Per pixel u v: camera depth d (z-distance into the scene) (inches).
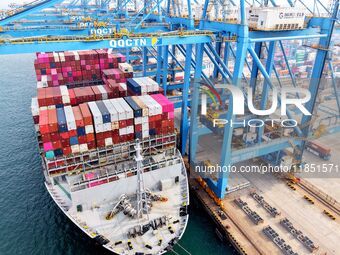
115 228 1159.0
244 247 1170.6
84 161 1325.0
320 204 1418.6
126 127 1354.6
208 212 1395.2
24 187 1576.0
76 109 1362.0
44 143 1226.6
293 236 1223.5
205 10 1437.0
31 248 1221.1
